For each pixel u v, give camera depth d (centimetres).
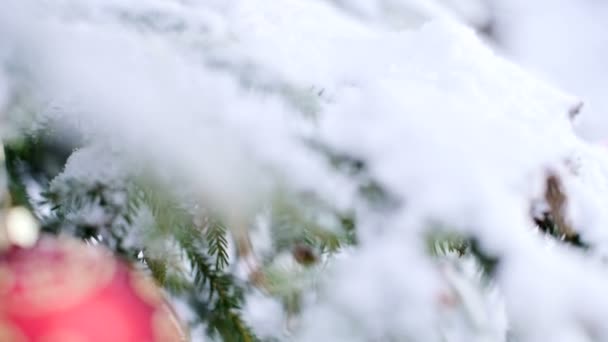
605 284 64
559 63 198
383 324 65
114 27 70
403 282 65
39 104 66
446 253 64
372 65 70
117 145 65
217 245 64
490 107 68
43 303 51
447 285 65
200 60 69
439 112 67
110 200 64
